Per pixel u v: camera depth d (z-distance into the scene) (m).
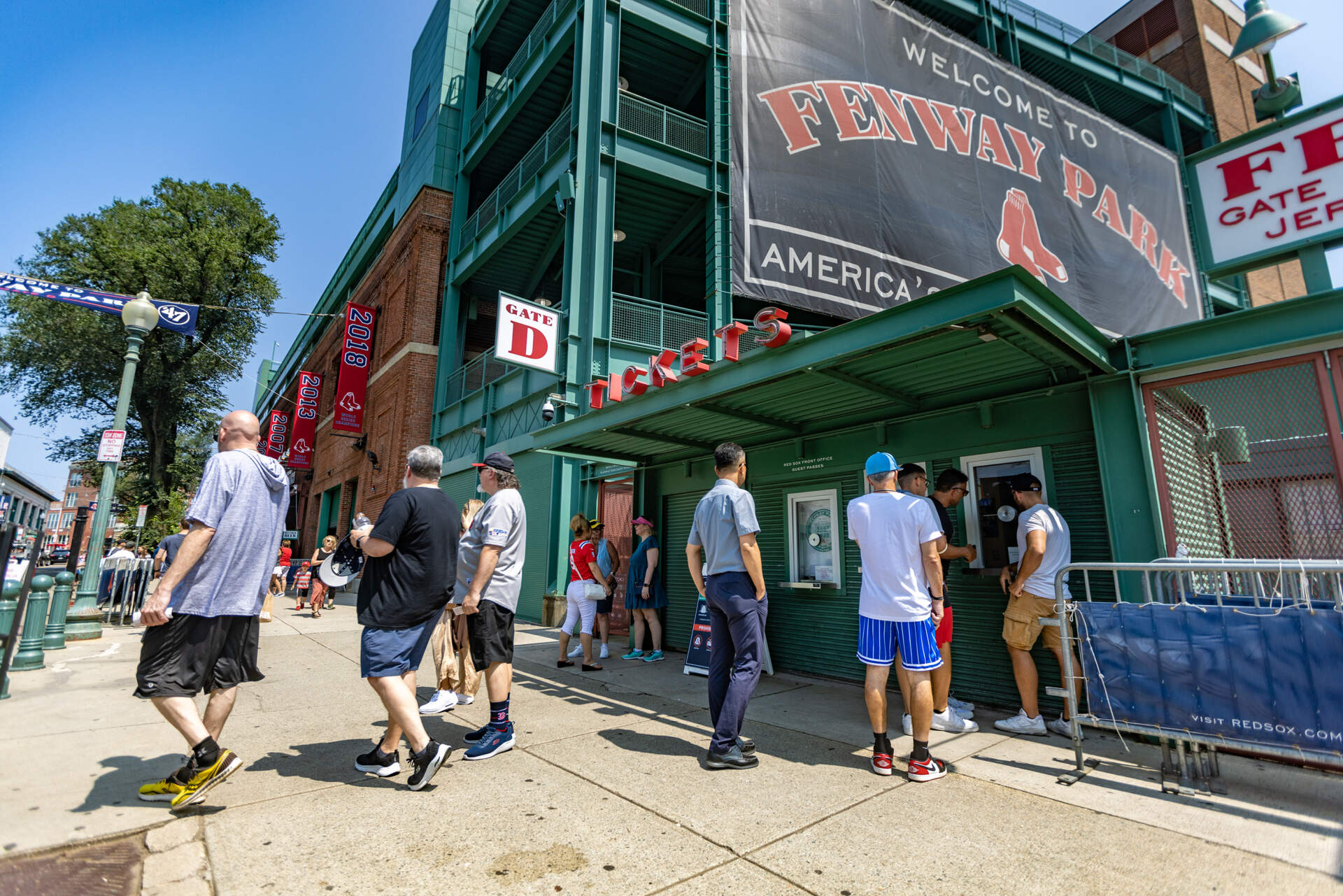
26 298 25.44
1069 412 4.96
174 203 27.83
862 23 13.24
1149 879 2.33
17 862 2.32
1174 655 3.31
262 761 3.62
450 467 16.28
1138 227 16.16
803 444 6.85
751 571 3.68
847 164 12.21
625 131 11.65
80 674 6.15
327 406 30.27
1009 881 2.32
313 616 13.24
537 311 11.43
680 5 12.49
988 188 13.74
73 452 30.78
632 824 2.81
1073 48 18.91
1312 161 6.16
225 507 3.02
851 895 2.21
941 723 4.44
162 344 27.55
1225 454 4.43
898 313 4.16
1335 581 2.97
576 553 7.05
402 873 2.33
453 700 4.98
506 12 17.03
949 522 4.71
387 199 23.77
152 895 2.13
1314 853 2.53
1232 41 22.70
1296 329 3.96
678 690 5.84
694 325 12.72
